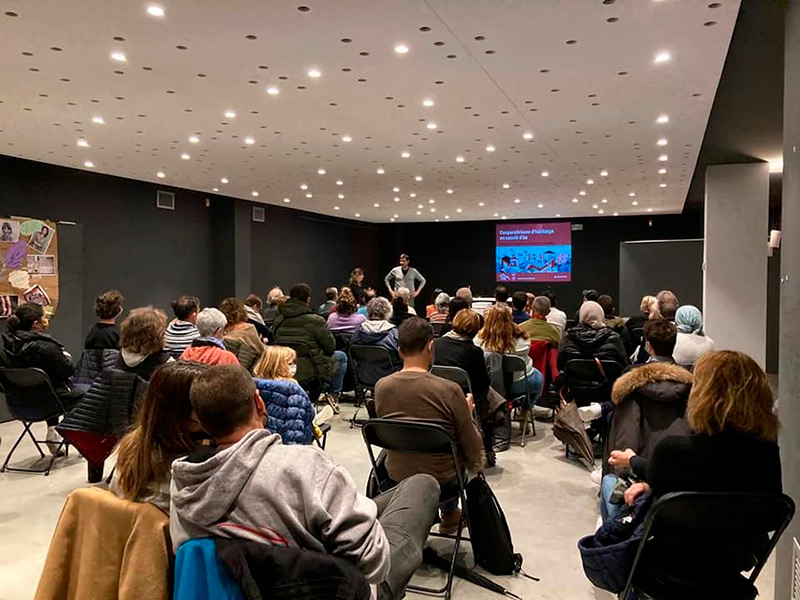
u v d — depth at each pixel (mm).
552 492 3674
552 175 8297
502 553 2609
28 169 7148
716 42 3529
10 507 3430
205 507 1103
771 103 5293
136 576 1169
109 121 5262
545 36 3441
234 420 1215
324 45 3561
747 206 7852
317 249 13625
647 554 1755
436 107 4891
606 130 5684
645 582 1754
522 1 2996
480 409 3949
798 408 2096
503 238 15555
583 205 12047
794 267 2150
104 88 4340
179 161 7180
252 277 11445
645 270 10211
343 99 4656
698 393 1693
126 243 8758
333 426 5230
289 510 1116
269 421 2736
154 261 9305
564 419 4055
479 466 2510
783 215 2340
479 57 3764
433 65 3906
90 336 4293
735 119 5785
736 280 7941
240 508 1113
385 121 5348
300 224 12969
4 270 5887
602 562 1801
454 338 3725
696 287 9922
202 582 1087
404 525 1659
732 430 1637
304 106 4848
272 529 1111
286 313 4957
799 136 2125
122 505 1242
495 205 11945
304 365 4902
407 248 16516
